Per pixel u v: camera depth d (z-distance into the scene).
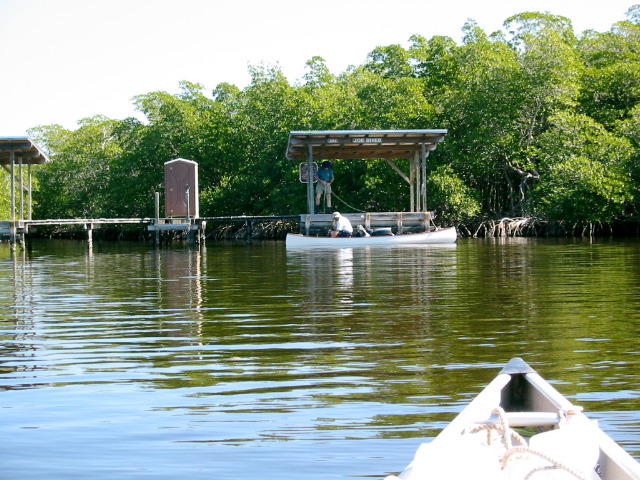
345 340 7.91
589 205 34.81
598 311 9.70
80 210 55.62
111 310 10.37
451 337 8.00
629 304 10.32
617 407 5.32
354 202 40.50
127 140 51.22
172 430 4.97
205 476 4.18
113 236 51.53
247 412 5.34
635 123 35.72
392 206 39.00
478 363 6.74
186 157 47.16
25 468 4.33
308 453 4.50
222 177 47.47
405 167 38.12
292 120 43.47
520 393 4.68
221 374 6.48
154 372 6.59
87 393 5.91
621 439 4.64
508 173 41.41
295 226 41.78
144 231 49.19
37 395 5.86
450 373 6.38
